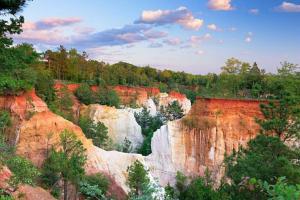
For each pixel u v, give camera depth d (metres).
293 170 23.34
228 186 31.39
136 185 32.81
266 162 25.94
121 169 44.88
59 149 38.47
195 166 54.66
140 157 47.16
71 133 38.03
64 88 76.19
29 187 28.77
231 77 72.06
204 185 46.28
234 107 54.44
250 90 67.81
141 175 32.97
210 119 54.84
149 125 88.62
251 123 52.12
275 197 6.84
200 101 57.84
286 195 6.56
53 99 68.69
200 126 55.34
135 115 89.44
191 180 52.72
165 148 57.31
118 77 119.50
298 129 30.41
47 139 41.38
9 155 24.62
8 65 16.28
